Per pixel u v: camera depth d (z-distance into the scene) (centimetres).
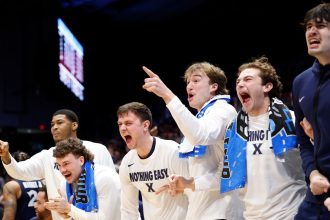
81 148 376
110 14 1145
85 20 1137
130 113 342
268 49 982
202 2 1060
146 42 1152
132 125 340
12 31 1034
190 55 1100
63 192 388
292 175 294
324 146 242
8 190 491
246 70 306
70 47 1090
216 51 1062
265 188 290
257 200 292
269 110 297
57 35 1048
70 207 355
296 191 292
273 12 975
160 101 1140
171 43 1124
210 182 317
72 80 1089
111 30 1163
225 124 316
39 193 456
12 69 1025
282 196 289
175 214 342
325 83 244
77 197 374
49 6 1055
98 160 424
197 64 343
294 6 947
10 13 1034
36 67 1038
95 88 1141
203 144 306
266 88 302
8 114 1009
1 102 1005
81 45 1127
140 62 1157
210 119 312
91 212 362
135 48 1160
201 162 323
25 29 1043
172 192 310
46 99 1048
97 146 430
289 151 294
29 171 436
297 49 941
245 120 304
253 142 297
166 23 1123
